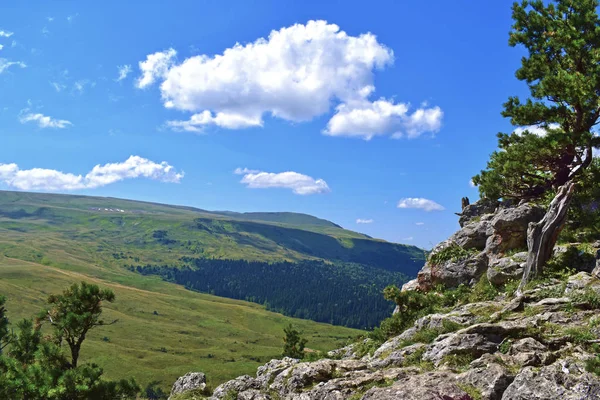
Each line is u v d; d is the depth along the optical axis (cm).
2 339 4775
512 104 4106
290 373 2106
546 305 2095
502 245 3266
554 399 1273
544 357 1554
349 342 3612
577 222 3281
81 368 3441
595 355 1493
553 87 3625
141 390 3569
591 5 3772
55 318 3869
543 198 3756
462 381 1551
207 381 2995
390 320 3109
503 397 1400
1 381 3138
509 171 3859
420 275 3766
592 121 3666
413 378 1644
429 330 2289
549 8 4041
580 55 3706
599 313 1888
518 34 4128
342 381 1808
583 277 2270
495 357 1641
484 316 2305
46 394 3172
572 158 3769
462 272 3422
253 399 2023
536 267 2653
